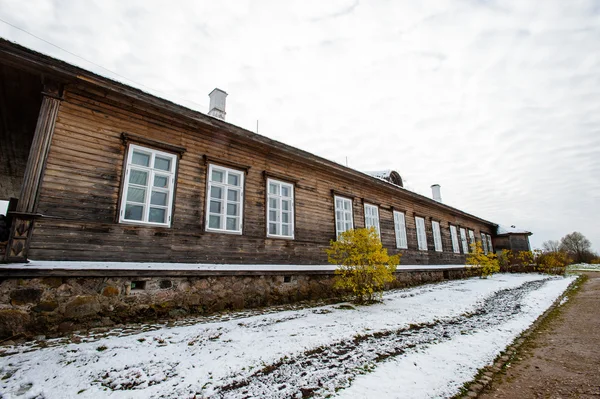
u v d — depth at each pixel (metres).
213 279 7.54
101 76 6.43
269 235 9.66
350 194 13.32
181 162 8.02
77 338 5.02
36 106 7.61
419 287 13.74
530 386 3.64
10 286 4.98
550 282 16.59
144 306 6.29
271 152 10.43
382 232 14.73
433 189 25.03
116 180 6.82
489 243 28.14
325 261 11.20
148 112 7.64
